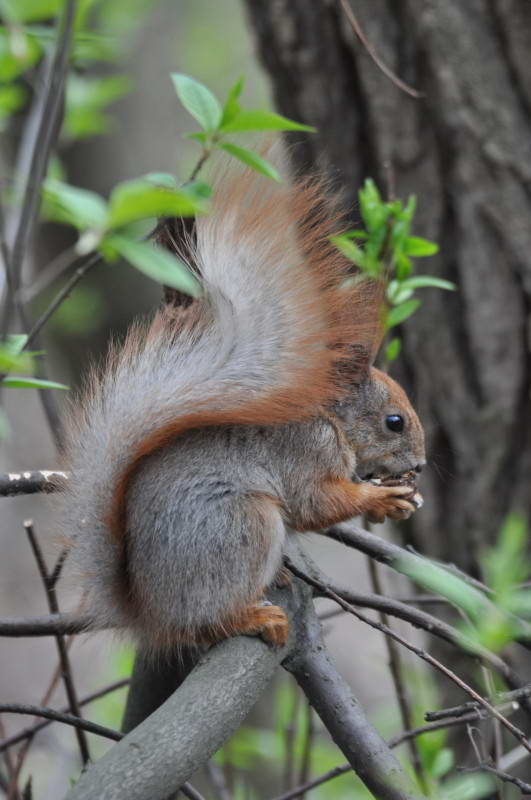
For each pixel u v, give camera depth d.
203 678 5.74
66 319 15.77
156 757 5.04
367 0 9.12
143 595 6.55
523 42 8.88
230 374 6.64
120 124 17.41
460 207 9.21
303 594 6.56
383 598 6.56
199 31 21.81
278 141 6.70
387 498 7.25
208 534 6.51
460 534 9.59
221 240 6.69
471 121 8.99
